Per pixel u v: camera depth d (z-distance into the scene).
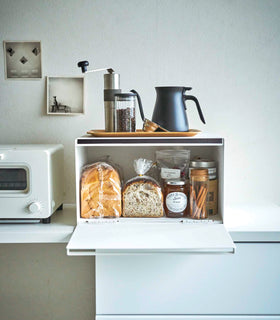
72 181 1.86
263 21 1.75
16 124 1.83
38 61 1.79
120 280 1.53
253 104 1.79
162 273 1.52
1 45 1.79
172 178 1.61
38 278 1.93
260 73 1.78
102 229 1.46
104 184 1.55
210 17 1.75
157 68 1.78
